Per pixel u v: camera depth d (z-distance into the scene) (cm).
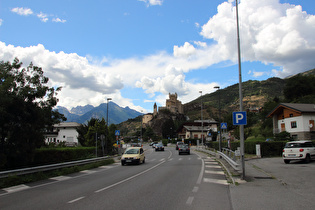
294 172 1277
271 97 15575
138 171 1537
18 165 1574
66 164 1578
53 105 1714
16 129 1468
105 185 1024
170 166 1806
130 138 13488
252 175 1196
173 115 16912
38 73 1658
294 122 3788
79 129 4059
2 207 680
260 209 602
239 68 1227
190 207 637
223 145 4009
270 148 2562
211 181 1070
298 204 641
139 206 654
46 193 881
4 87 1400
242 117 1104
